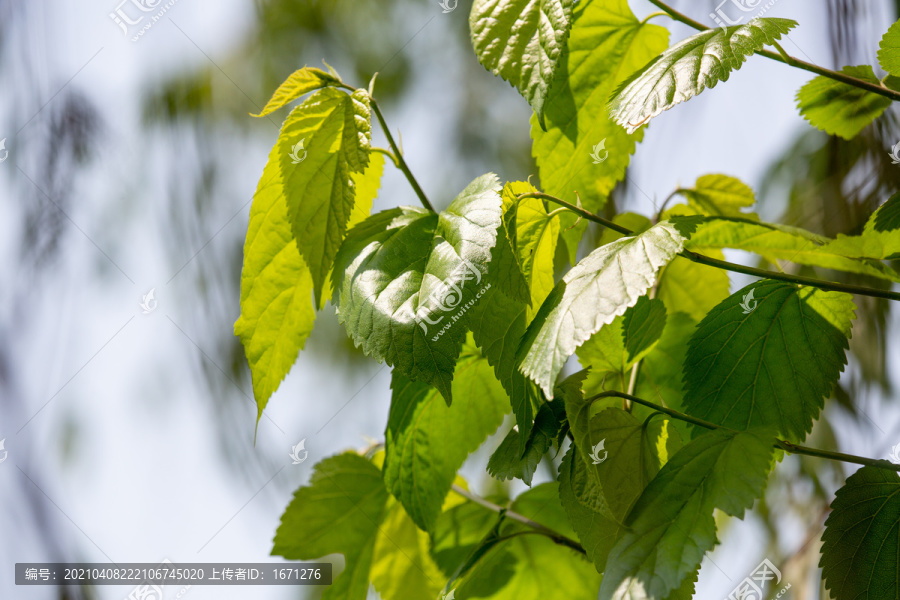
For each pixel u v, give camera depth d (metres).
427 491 1.93
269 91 2.67
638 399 1.87
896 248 1.91
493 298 1.86
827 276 2.05
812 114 1.94
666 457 1.89
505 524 1.99
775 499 2.09
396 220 1.88
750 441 1.84
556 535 1.94
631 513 1.84
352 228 1.89
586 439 1.85
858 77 1.91
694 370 1.90
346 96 1.89
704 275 1.99
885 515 1.87
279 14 2.67
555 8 1.86
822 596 2.01
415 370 1.83
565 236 1.93
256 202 1.89
